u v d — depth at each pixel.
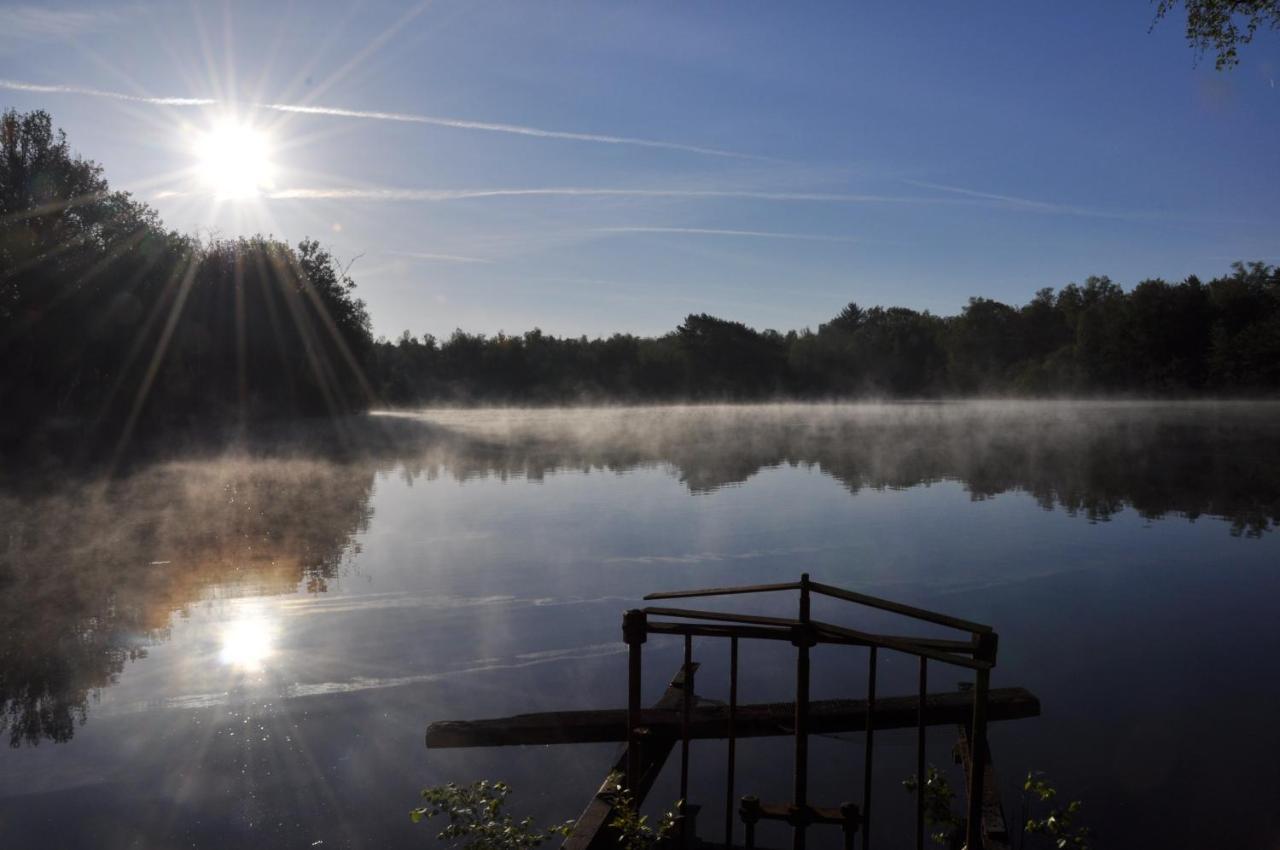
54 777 6.23
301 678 8.24
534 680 8.20
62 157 34.78
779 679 8.21
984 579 12.01
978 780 4.60
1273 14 8.56
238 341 45.50
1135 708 7.43
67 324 34.09
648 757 6.48
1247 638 9.23
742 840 5.51
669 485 22.59
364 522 17.11
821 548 14.23
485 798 5.60
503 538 15.31
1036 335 86.50
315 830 5.55
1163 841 5.43
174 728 7.05
